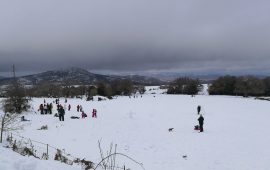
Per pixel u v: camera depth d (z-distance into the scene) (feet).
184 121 121.19
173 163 56.13
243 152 65.82
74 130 92.22
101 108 182.29
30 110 143.54
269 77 465.88
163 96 402.52
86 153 61.36
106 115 138.51
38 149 50.90
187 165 54.95
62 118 114.32
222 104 237.45
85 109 174.19
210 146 71.72
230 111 172.76
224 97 377.30
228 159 59.62
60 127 97.19
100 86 407.64
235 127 104.42
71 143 71.97
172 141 77.61
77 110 155.74
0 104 135.23
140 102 253.24
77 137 80.53
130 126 103.76
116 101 265.75
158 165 54.44
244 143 75.66
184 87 512.63
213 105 225.56
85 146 69.10
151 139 80.28
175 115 144.97
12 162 27.53
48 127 95.96
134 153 63.77
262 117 138.72
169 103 243.60
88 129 94.68
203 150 67.31
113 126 102.42
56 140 74.69
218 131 94.79
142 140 78.69
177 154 63.31
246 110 180.45
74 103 226.58
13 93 137.80
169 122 117.50
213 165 55.31
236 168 53.57
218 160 58.80
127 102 249.96
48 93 370.32
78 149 65.26
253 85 429.79
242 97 386.73
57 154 44.73
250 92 427.74
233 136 85.66
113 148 68.18
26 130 86.79
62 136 80.94
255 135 87.76
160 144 73.77
